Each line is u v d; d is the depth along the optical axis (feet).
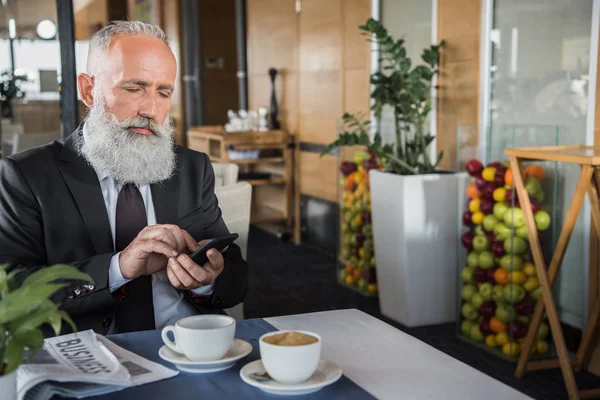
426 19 13.37
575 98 10.14
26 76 16.47
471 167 10.12
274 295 13.76
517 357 10.02
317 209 17.65
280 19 18.84
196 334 3.71
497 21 11.59
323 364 3.72
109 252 5.66
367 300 13.37
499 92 11.67
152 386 3.54
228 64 26.96
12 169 5.67
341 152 13.78
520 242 9.70
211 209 6.30
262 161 18.17
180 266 5.01
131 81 5.61
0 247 5.53
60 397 3.40
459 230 10.65
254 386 3.52
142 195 5.97
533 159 9.27
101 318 5.44
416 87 12.11
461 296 10.81
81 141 5.87
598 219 8.80
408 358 3.97
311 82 17.47
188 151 6.36
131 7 30.19
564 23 10.23
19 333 3.01
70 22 14.85
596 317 9.51
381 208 12.04
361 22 15.17
